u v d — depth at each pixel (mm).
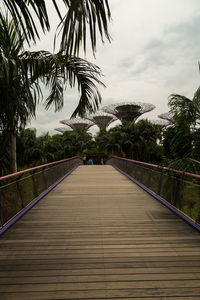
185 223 3740
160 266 2322
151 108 51031
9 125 4723
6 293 1895
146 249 2734
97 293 1890
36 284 2018
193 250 2707
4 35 3648
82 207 4828
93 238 3094
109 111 54250
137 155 28812
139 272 2207
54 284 2016
